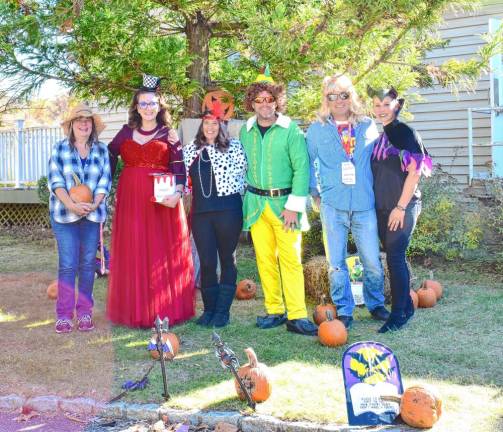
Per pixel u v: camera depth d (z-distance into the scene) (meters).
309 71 6.54
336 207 4.87
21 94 6.07
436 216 7.45
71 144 4.78
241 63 7.17
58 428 1.92
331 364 4.07
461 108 9.45
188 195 5.86
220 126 5.00
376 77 6.69
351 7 5.29
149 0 6.16
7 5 5.57
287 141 4.79
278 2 6.02
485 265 7.57
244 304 5.99
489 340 4.56
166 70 6.04
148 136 4.96
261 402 3.36
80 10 5.21
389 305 5.86
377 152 4.84
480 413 3.17
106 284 5.25
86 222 4.76
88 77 6.29
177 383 3.72
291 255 4.85
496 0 9.13
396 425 3.02
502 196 7.35
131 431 3.12
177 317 5.09
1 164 12.38
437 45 7.73
